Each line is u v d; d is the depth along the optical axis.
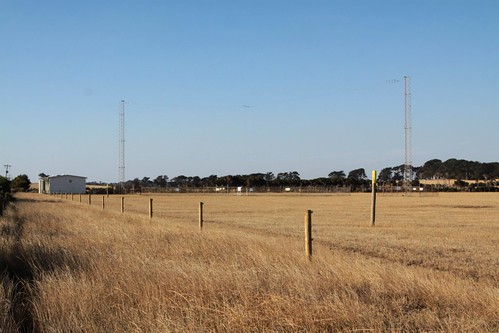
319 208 56.69
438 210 51.69
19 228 21.69
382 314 7.50
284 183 180.38
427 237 22.45
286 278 9.26
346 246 18.91
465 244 19.66
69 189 128.88
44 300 8.05
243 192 140.25
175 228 20.52
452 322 7.16
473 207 58.47
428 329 7.04
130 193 131.75
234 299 8.09
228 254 12.94
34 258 11.62
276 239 18.70
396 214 44.31
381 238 21.91
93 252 12.79
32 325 7.45
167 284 8.81
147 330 6.96
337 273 9.60
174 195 119.06
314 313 7.30
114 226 21.44
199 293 8.30
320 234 23.86
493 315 7.59
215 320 7.21
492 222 33.44
